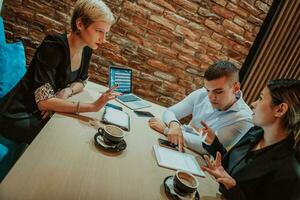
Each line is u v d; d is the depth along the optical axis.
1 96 1.75
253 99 3.02
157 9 2.74
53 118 1.38
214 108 1.89
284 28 2.77
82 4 1.54
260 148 1.36
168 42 2.87
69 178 1.02
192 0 2.74
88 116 1.53
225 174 1.26
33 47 2.78
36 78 1.50
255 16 2.86
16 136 1.53
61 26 2.73
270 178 1.20
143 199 1.06
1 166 1.47
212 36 2.90
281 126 1.24
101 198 0.99
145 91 3.05
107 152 1.27
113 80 2.04
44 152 1.11
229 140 1.77
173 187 1.17
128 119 1.68
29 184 0.93
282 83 1.23
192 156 1.55
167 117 1.86
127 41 2.82
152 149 1.46
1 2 2.33
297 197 1.10
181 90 3.10
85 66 1.93
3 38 1.95
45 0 2.63
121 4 2.68
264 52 2.88
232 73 1.65
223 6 2.79
